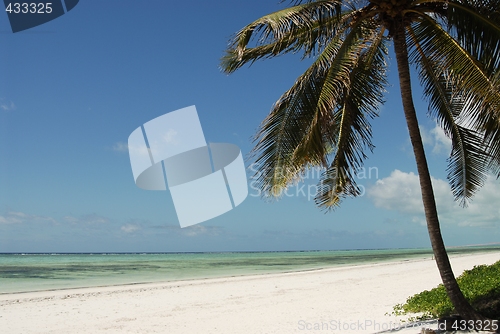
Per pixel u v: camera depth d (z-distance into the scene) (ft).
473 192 27.89
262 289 56.18
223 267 128.77
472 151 27.22
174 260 213.25
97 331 30.76
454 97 26.32
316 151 22.03
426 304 31.58
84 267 132.77
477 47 21.06
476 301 28.96
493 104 20.03
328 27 23.32
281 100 23.18
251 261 183.73
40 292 55.01
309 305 40.01
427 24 23.79
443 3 22.82
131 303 44.60
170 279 78.54
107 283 70.74
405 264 107.86
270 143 23.36
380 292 48.08
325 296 46.55
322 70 23.32
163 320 34.60
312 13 21.43
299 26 21.30
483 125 22.25
